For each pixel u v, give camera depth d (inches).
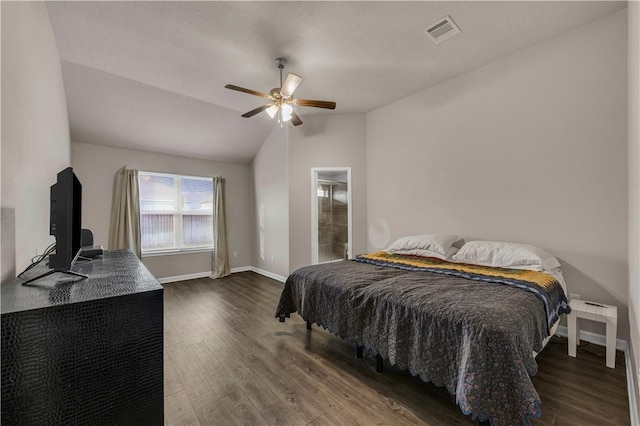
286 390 77.2
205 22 98.9
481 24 100.5
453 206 140.6
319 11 93.3
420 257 128.6
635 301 72.1
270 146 211.6
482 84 129.2
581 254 103.4
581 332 102.7
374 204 178.9
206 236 223.3
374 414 67.7
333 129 186.4
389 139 169.6
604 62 98.0
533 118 114.3
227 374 85.1
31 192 69.0
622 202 94.9
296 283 110.8
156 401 46.9
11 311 36.5
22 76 63.2
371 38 107.7
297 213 191.5
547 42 110.2
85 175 176.9
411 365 70.3
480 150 130.4
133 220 186.2
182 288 185.6
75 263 74.6
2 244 48.9
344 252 215.5
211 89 151.5
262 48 114.1
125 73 135.2
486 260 109.4
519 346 56.7
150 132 181.3
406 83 144.6
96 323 41.9
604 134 98.3
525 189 116.9
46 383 38.5
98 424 42.1
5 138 50.9
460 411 68.5
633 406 64.9
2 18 50.3
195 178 218.4
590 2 90.9
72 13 94.7
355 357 95.0
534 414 51.1
